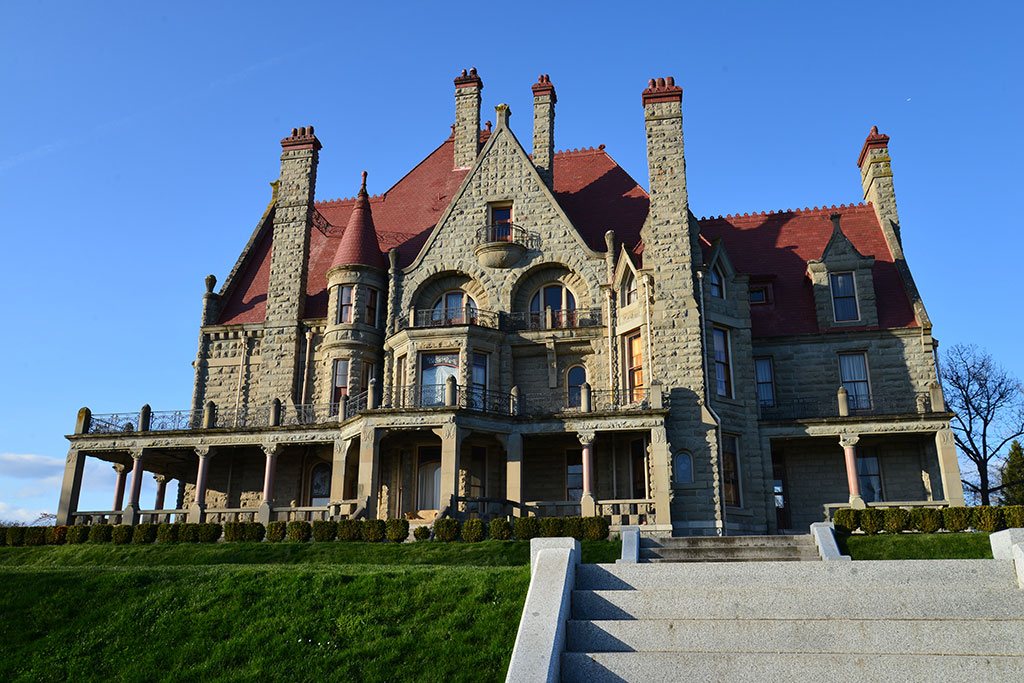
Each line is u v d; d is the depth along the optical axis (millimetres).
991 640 13102
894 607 14594
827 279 41562
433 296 44125
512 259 42906
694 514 35781
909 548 27234
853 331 40344
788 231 46062
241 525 34562
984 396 55656
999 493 60594
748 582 16406
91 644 17812
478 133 50625
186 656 16922
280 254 46469
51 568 22344
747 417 38656
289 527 33594
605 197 46844
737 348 39375
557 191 48219
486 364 41219
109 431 41844
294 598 18531
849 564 16469
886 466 38688
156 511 39719
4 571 21484
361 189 46906
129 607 19047
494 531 30344
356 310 43906
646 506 35844
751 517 37281
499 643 15625
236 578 19844
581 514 35906
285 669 15906
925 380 39219
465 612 16844
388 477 40531
